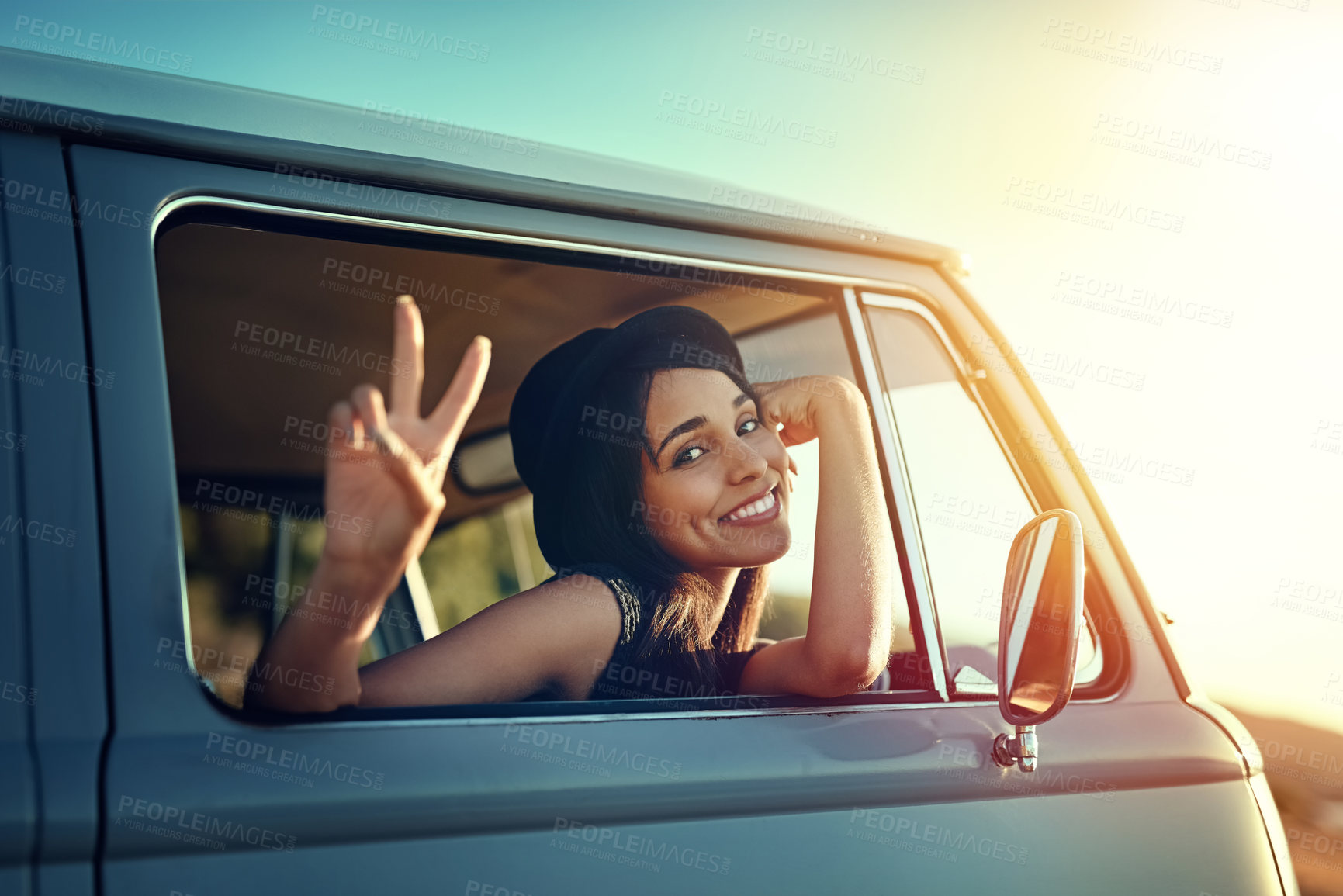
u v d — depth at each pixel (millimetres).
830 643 1420
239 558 1960
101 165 1153
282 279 1627
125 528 1052
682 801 1218
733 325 1806
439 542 2199
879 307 1749
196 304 1683
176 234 1421
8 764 931
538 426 1868
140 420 1087
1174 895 1457
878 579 1476
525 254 1458
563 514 1647
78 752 966
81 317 1085
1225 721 1651
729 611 1633
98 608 1021
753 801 1258
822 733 1372
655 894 1165
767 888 1224
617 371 1636
